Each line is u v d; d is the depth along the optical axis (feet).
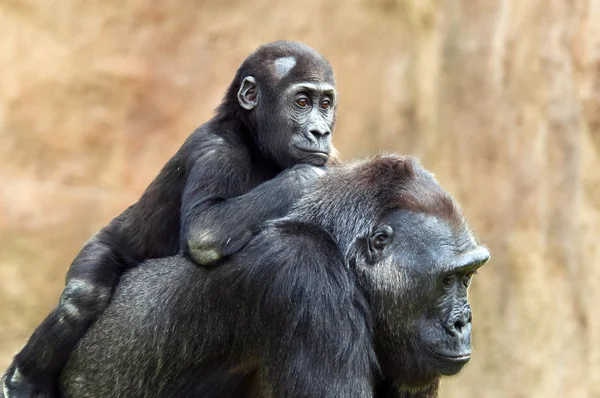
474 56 57.77
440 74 57.77
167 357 25.58
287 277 24.23
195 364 25.48
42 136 51.55
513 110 57.57
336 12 55.72
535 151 57.62
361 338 24.07
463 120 57.47
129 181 52.54
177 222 29.91
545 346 57.06
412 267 24.53
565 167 57.77
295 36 55.11
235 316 24.94
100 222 52.03
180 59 53.47
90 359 26.73
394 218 24.95
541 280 57.26
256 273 24.64
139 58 52.80
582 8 58.44
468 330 24.68
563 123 57.93
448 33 57.88
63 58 51.80
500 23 57.88
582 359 57.72
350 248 25.05
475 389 55.67
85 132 52.13
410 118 56.70
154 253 29.81
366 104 55.98
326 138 30.91
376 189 25.34
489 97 57.52
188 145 30.27
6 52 51.29
